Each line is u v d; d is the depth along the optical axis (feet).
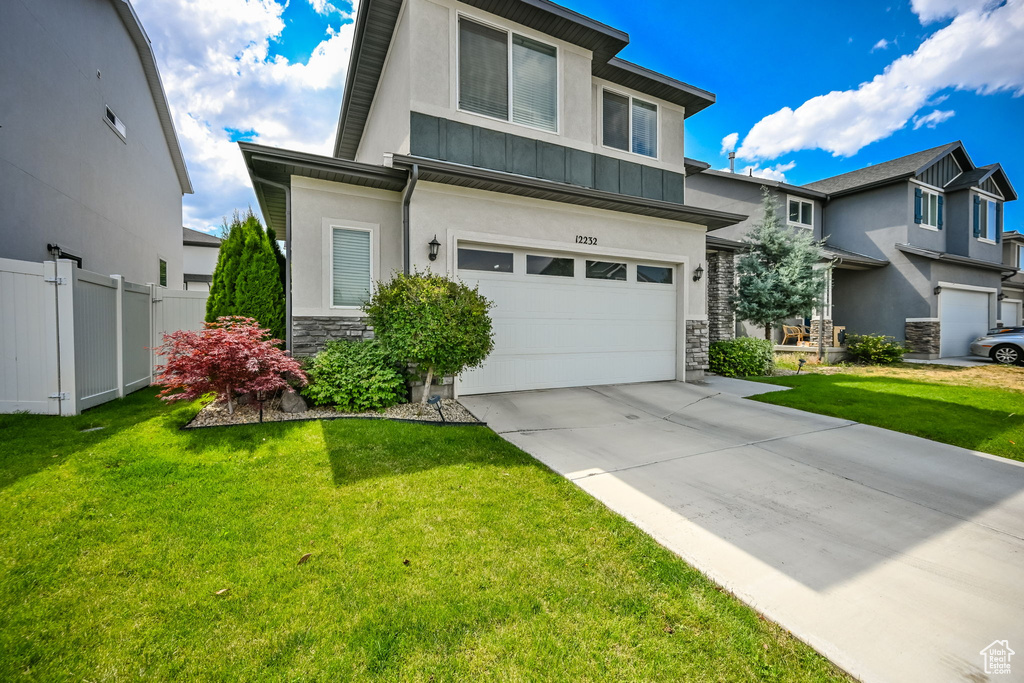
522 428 17.95
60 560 8.20
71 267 17.28
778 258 39.96
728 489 12.50
